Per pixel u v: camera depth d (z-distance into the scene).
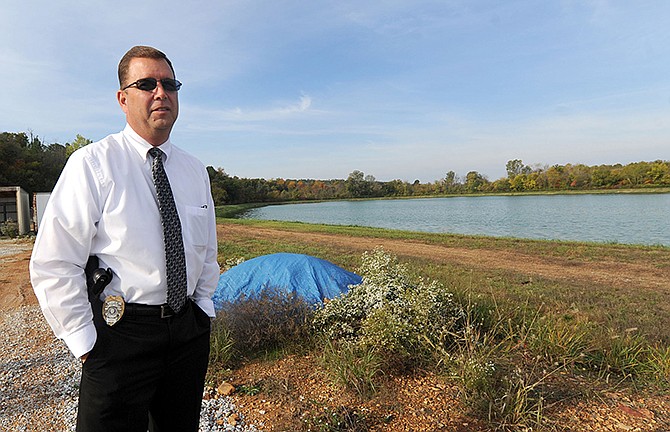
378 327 3.98
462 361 3.52
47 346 4.99
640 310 6.48
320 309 4.85
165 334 1.83
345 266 10.85
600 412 3.19
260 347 4.53
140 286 1.75
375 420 3.12
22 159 38.25
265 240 18.89
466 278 8.99
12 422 3.26
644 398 3.43
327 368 3.93
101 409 1.75
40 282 1.64
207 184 2.15
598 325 5.43
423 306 4.27
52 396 3.68
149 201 1.82
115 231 1.72
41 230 1.65
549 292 7.72
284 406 3.37
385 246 16.20
